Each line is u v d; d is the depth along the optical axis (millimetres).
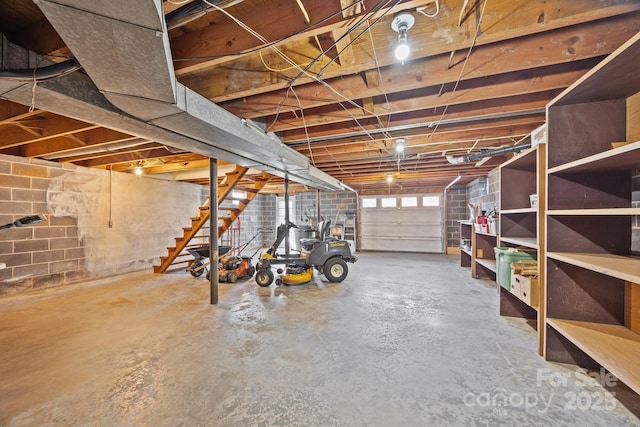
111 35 1077
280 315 2938
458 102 2258
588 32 1621
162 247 5973
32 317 2926
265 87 1999
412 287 4055
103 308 3201
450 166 5180
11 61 1464
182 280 4609
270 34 1576
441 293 3734
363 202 8484
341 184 6695
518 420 1421
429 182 7277
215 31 1702
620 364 1335
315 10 1474
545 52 1694
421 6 1521
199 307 3215
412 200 7988
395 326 2619
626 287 1788
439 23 1564
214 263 3348
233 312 3041
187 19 1339
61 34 1072
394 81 2029
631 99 1717
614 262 1512
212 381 1777
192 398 1617
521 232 2941
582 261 1548
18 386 1742
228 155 3051
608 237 1824
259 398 1611
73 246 4465
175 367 1943
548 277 1948
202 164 4902
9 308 3221
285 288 4039
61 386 1739
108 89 1503
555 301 1940
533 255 2541
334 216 8797
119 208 5152
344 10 1338
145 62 1260
